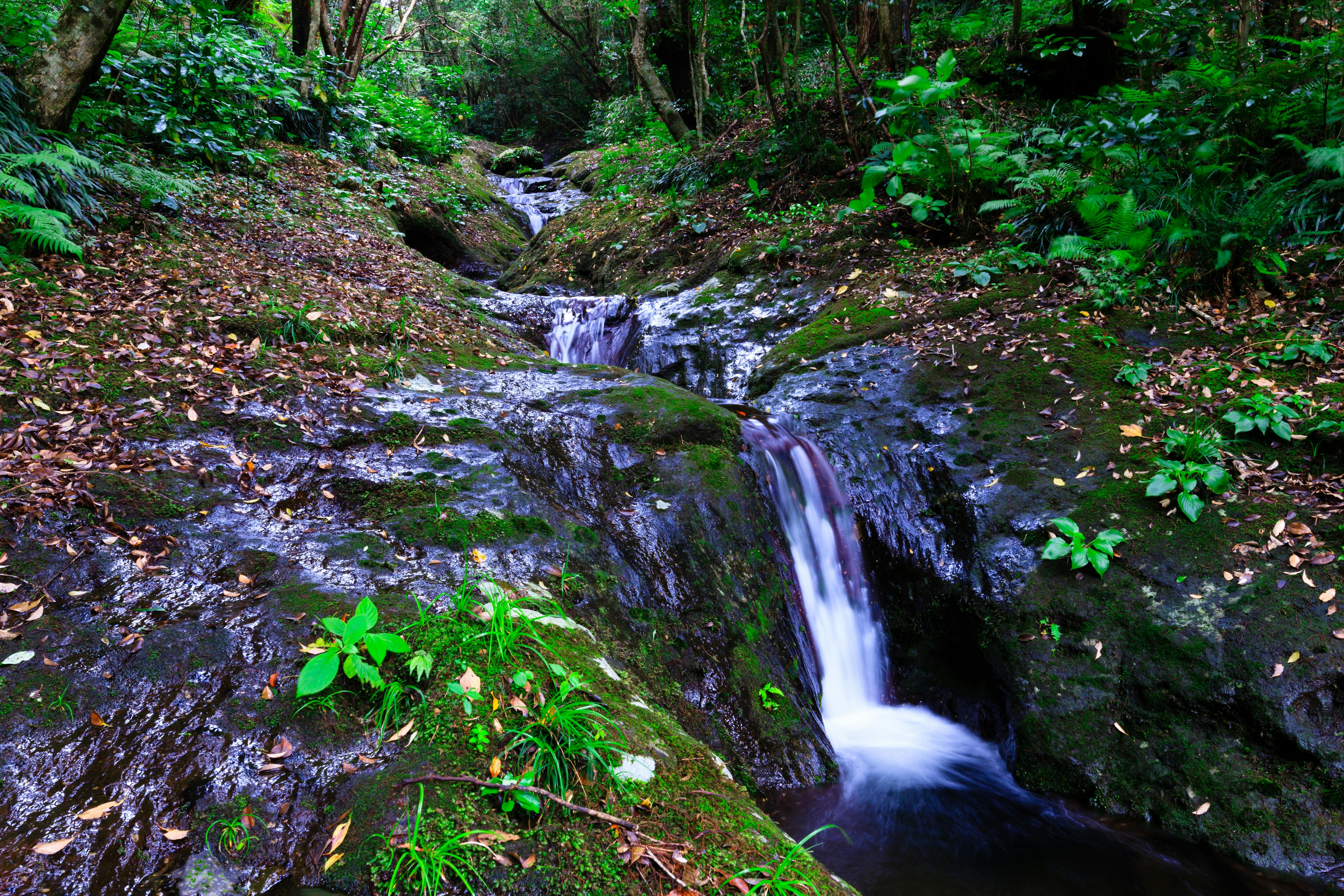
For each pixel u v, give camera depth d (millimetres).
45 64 5719
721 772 2279
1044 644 3730
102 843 1804
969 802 3396
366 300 6184
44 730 2021
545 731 2078
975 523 4305
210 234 6906
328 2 12336
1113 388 4836
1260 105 5938
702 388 6691
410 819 1881
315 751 2100
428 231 11125
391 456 3760
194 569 2717
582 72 23766
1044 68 9203
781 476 4625
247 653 2352
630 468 4203
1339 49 5602
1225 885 2877
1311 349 4535
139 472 3121
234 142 9352
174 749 2045
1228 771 3141
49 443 3158
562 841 1849
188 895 1742
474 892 1745
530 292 9539
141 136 8211
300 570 2805
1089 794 3355
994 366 5273
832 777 3445
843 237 7516
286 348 4645
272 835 1908
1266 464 4035
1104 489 4137
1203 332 5129
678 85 13320
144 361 4012
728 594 3779
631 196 11336
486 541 3242
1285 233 5715
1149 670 3449
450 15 25516
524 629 2520
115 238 5754
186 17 9266
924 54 9445
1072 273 6121
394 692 2227
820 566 4516
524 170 19453
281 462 3494
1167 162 6148
